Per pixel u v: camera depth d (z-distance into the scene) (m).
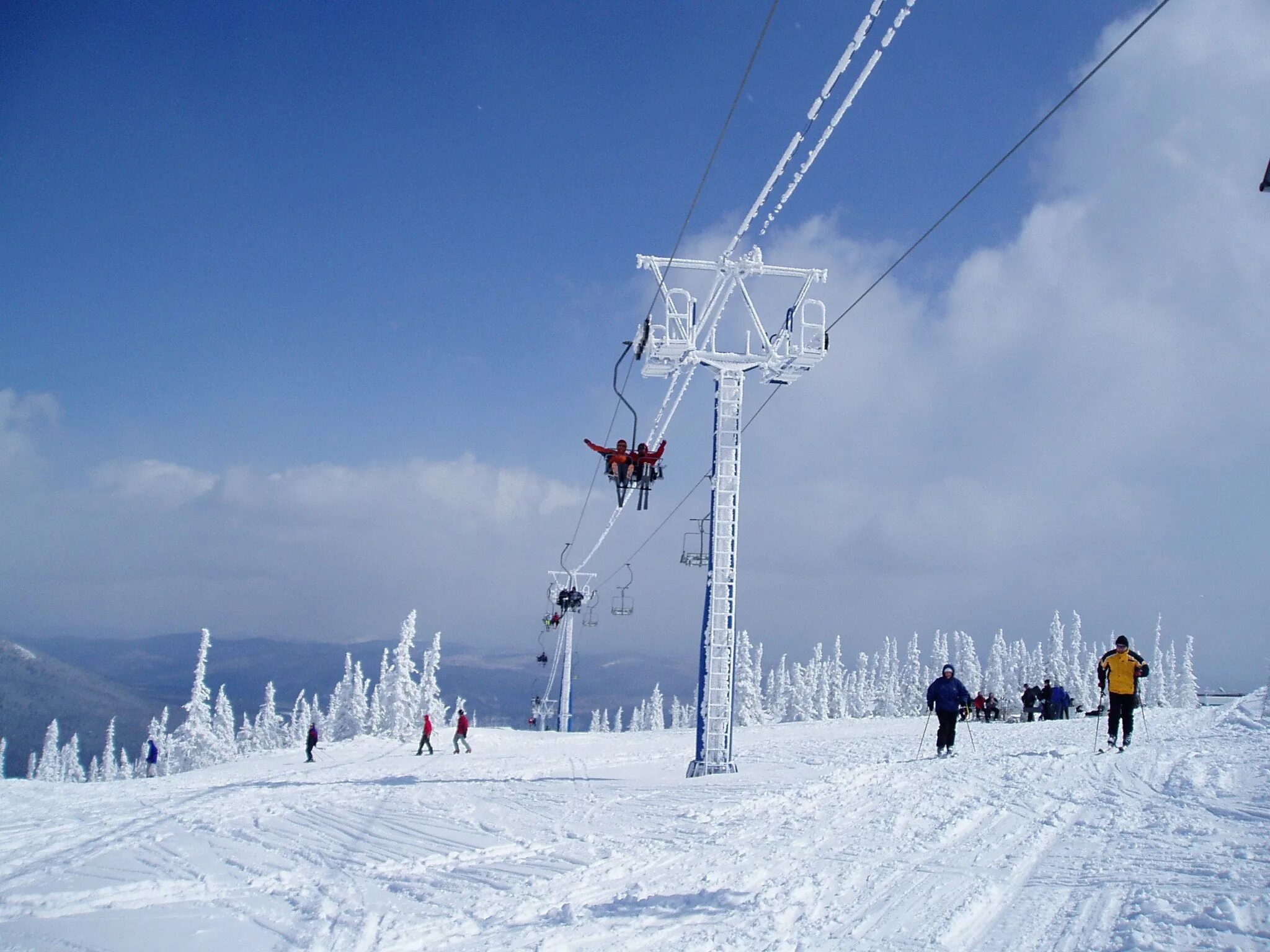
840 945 5.64
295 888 9.66
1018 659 90.25
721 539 19.69
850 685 96.00
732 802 12.27
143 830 14.72
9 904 9.41
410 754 34.66
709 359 20.23
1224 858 6.53
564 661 59.84
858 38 9.09
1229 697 30.53
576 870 9.01
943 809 9.83
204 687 62.97
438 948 6.83
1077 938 5.27
